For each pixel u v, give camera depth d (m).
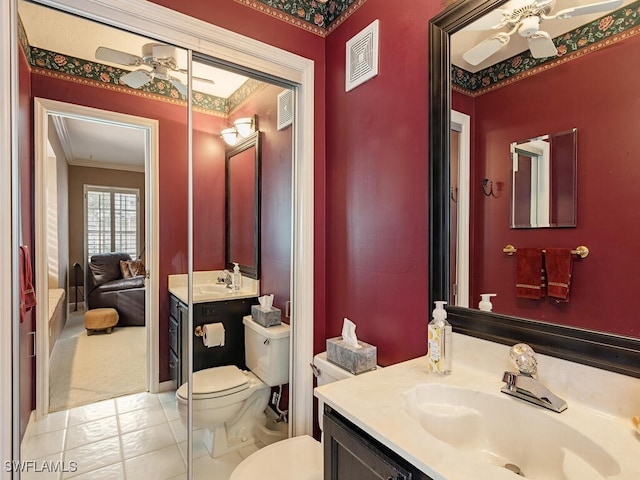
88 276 1.95
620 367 0.79
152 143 2.15
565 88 0.91
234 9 1.55
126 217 2.10
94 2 1.26
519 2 1.00
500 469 0.62
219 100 1.97
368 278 1.55
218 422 1.90
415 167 1.31
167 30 1.40
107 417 1.93
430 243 1.24
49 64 1.70
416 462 0.66
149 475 1.79
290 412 1.88
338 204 1.75
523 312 0.99
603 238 0.83
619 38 0.81
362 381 1.02
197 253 1.96
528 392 0.89
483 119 1.09
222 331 1.97
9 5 1.11
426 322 1.27
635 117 0.78
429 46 1.24
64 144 1.82
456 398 0.98
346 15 1.68
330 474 0.93
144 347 2.16
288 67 1.72
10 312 1.11
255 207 1.97
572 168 0.89
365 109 1.56
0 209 1.08
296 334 1.83
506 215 1.04
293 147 1.84
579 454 0.73
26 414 1.51
